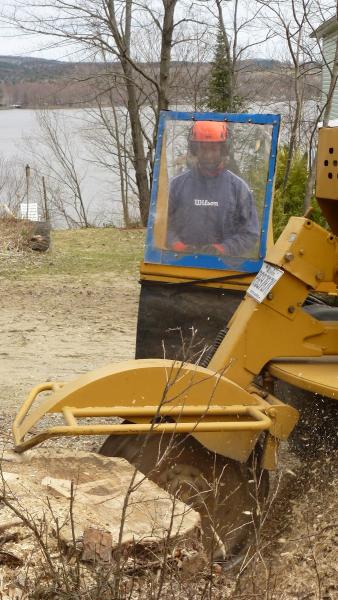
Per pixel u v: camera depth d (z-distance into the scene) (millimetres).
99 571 3445
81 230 24453
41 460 4621
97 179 51094
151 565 3717
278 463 5559
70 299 13867
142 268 6820
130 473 4531
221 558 4637
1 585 3492
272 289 5199
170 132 6777
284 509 5039
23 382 8844
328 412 5379
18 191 30109
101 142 42250
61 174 50781
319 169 5457
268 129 6699
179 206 6738
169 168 6777
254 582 3812
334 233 5609
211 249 6715
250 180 6754
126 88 24031
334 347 5332
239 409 4820
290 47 11047
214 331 6762
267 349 5227
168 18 18797
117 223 36500
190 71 23672
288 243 5246
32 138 56094
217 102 21172
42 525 3727
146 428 4496
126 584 3578
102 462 4633
